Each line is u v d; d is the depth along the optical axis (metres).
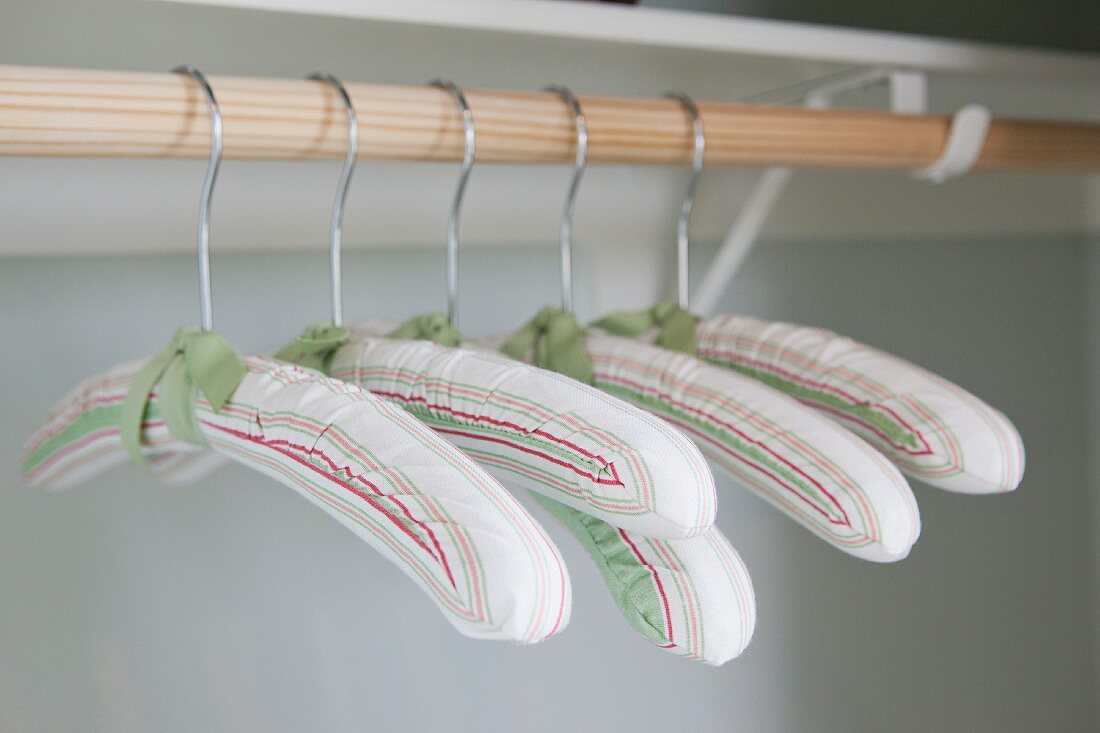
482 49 0.81
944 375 1.30
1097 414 1.43
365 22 0.70
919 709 1.31
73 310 0.85
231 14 0.68
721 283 0.98
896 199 1.24
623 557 0.53
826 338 0.66
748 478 0.59
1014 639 1.38
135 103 0.55
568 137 0.67
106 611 0.90
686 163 0.73
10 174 0.82
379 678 1.01
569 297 0.70
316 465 0.48
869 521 0.54
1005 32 1.32
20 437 0.84
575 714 1.10
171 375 0.57
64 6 0.68
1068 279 1.39
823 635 1.24
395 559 0.45
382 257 0.95
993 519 1.35
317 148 0.61
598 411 0.48
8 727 0.87
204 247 0.59
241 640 0.95
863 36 0.79
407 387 0.56
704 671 1.16
